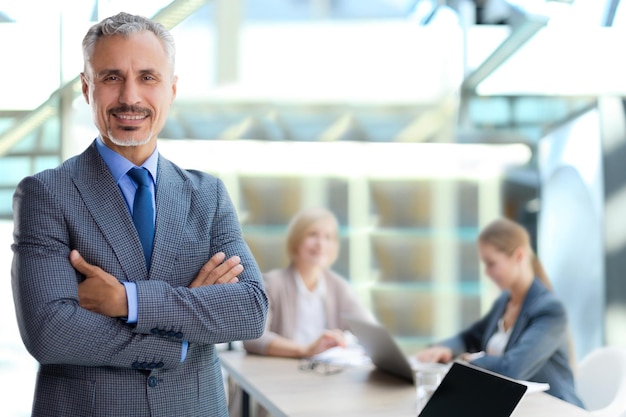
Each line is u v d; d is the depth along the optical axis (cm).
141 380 130
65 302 126
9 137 349
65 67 334
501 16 396
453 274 415
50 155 354
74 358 125
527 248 252
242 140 406
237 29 400
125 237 133
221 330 134
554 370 232
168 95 139
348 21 407
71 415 127
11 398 347
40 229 130
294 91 407
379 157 415
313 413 175
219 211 147
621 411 197
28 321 126
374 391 197
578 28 369
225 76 401
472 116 414
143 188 138
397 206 416
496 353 253
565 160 391
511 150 407
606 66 373
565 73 383
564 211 391
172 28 333
